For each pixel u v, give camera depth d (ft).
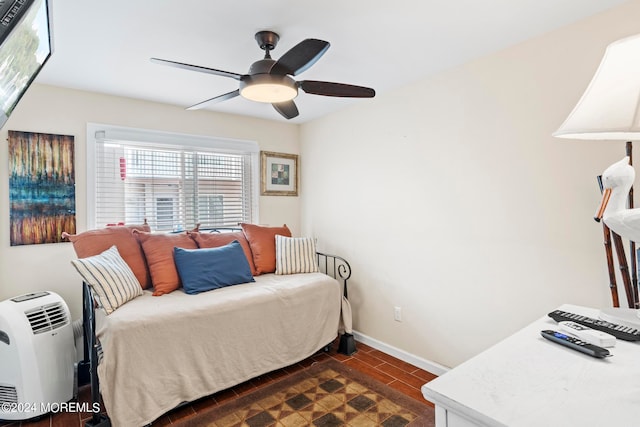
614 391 2.68
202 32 5.95
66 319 7.15
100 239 7.84
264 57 6.77
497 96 6.91
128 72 7.61
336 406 6.95
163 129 9.89
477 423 2.45
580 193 5.86
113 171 9.27
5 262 7.70
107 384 5.74
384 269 9.48
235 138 11.28
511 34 6.20
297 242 10.37
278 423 6.41
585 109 3.05
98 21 5.53
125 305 6.77
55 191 8.27
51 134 8.22
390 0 5.07
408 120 8.71
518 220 6.67
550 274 6.26
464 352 7.66
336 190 11.05
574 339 3.54
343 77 8.21
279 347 8.07
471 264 7.47
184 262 8.17
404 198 8.87
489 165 7.09
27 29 2.94
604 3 5.29
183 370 6.55
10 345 6.30
